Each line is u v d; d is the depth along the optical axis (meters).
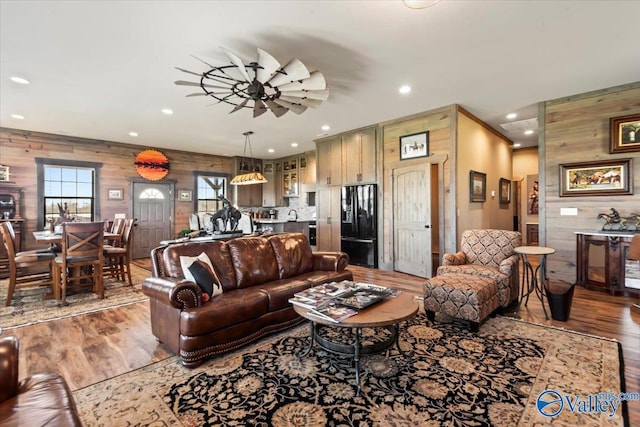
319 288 2.77
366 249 6.05
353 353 2.09
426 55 3.20
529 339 2.69
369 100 4.54
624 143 4.02
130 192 7.31
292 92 3.21
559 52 3.16
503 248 3.64
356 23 2.63
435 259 6.14
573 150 4.41
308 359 2.41
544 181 4.64
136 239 7.38
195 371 2.25
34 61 3.26
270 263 3.41
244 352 2.54
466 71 3.58
